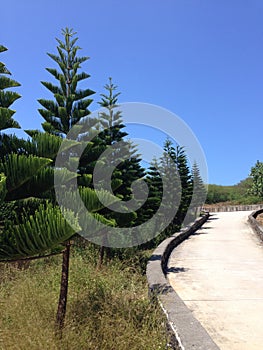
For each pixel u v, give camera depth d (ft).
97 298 16.30
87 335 12.34
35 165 11.58
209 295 19.66
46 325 13.00
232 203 138.21
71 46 30.63
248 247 39.29
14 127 13.93
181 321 12.53
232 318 15.75
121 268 25.59
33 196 13.09
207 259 31.99
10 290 18.43
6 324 13.00
